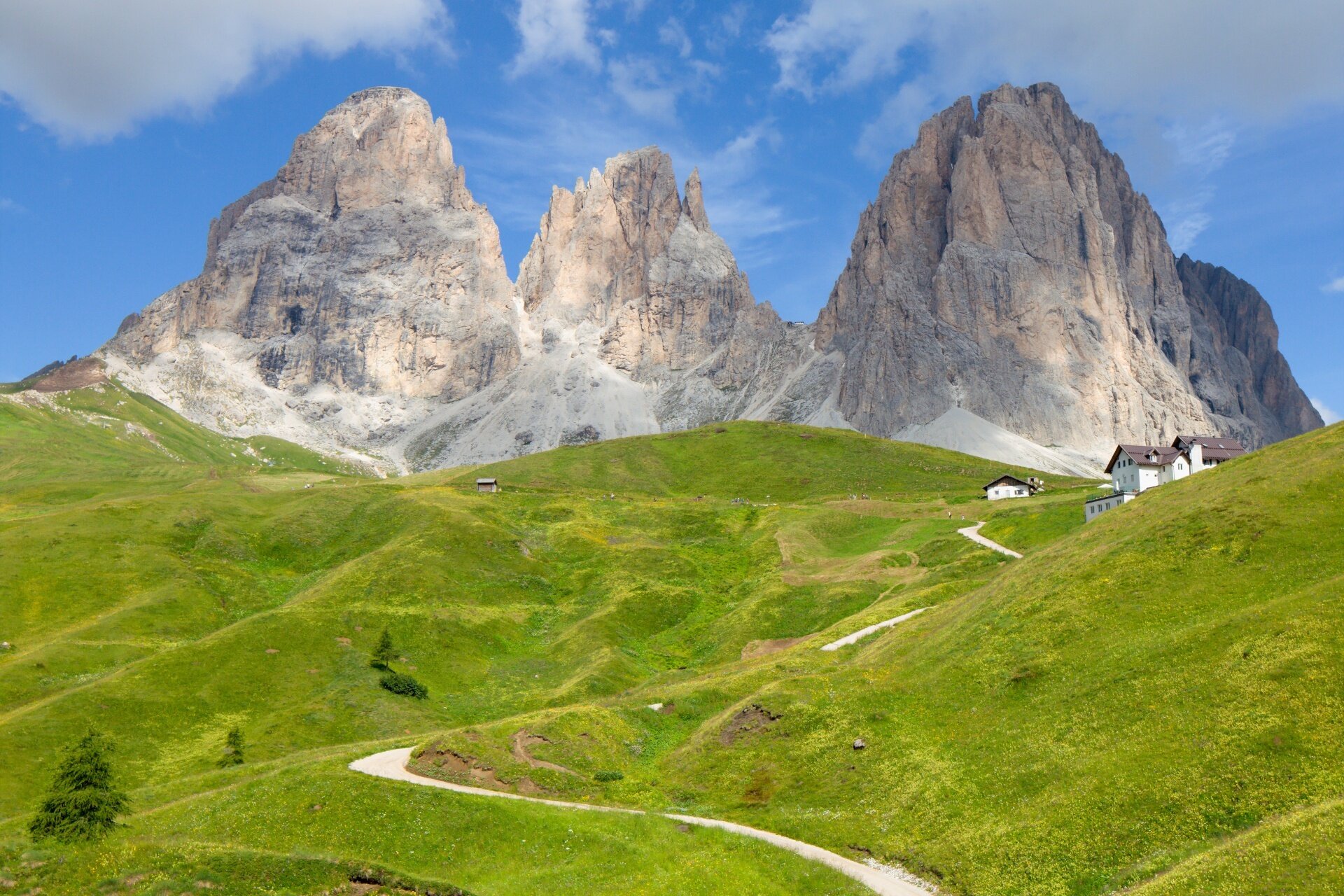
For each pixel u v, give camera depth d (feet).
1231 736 160.56
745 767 233.35
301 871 162.30
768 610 423.64
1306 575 200.85
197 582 483.10
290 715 337.72
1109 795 162.40
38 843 171.32
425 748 249.75
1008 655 231.30
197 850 164.04
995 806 178.29
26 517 649.20
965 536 488.85
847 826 194.08
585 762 248.73
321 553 562.66
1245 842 134.21
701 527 621.72
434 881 166.81
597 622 431.02
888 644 298.15
